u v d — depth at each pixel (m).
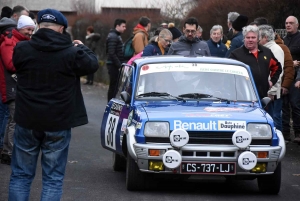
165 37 18.50
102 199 11.25
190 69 12.95
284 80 17.03
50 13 9.02
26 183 9.20
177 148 11.05
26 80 8.99
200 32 20.03
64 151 9.13
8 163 14.12
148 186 12.38
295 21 18.05
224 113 11.55
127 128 11.71
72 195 11.55
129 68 13.61
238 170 11.17
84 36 44.12
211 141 11.20
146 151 11.14
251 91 12.78
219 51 19.08
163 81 12.77
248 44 14.70
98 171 13.91
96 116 23.66
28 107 8.93
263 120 11.45
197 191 12.02
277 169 11.61
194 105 12.19
